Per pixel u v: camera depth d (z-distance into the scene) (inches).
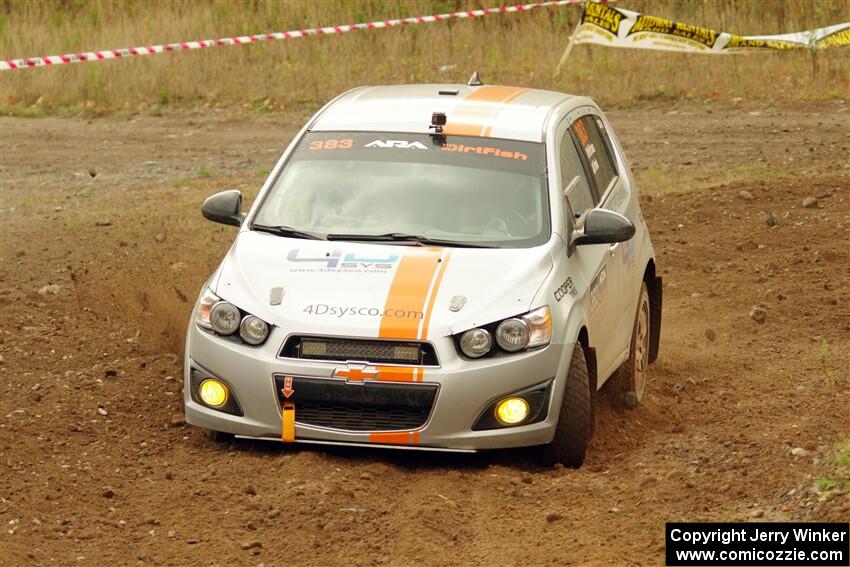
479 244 716.7
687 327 1025.5
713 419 794.8
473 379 649.0
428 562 560.4
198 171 1643.7
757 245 1227.2
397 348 653.9
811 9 2294.5
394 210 741.9
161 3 2576.3
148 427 746.8
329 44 2357.3
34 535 584.7
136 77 2225.6
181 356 890.7
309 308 670.5
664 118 1942.7
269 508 615.2
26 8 2551.7
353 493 630.5
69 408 772.6
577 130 832.3
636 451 722.8
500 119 794.8
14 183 1596.9
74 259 1165.1
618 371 834.2
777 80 2106.3
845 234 1243.8
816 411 778.8
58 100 2187.5
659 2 2381.9
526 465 692.1
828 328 999.0
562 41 2325.3
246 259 717.3
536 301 670.5
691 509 618.2
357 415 659.4
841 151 1654.8
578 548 572.7
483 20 2422.5
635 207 885.2
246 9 2495.1
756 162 1612.9
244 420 672.4
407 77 2202.3
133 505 626.2
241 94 2182.6
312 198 758.5
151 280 1096.2
